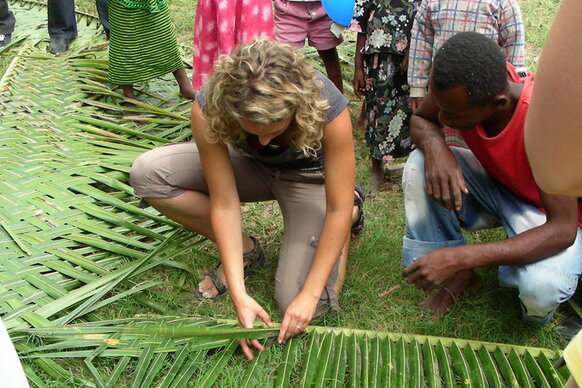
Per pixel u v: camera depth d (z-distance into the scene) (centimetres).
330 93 211
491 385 211
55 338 230
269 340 229
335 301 246
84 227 290
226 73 177
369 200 330
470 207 255
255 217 313
